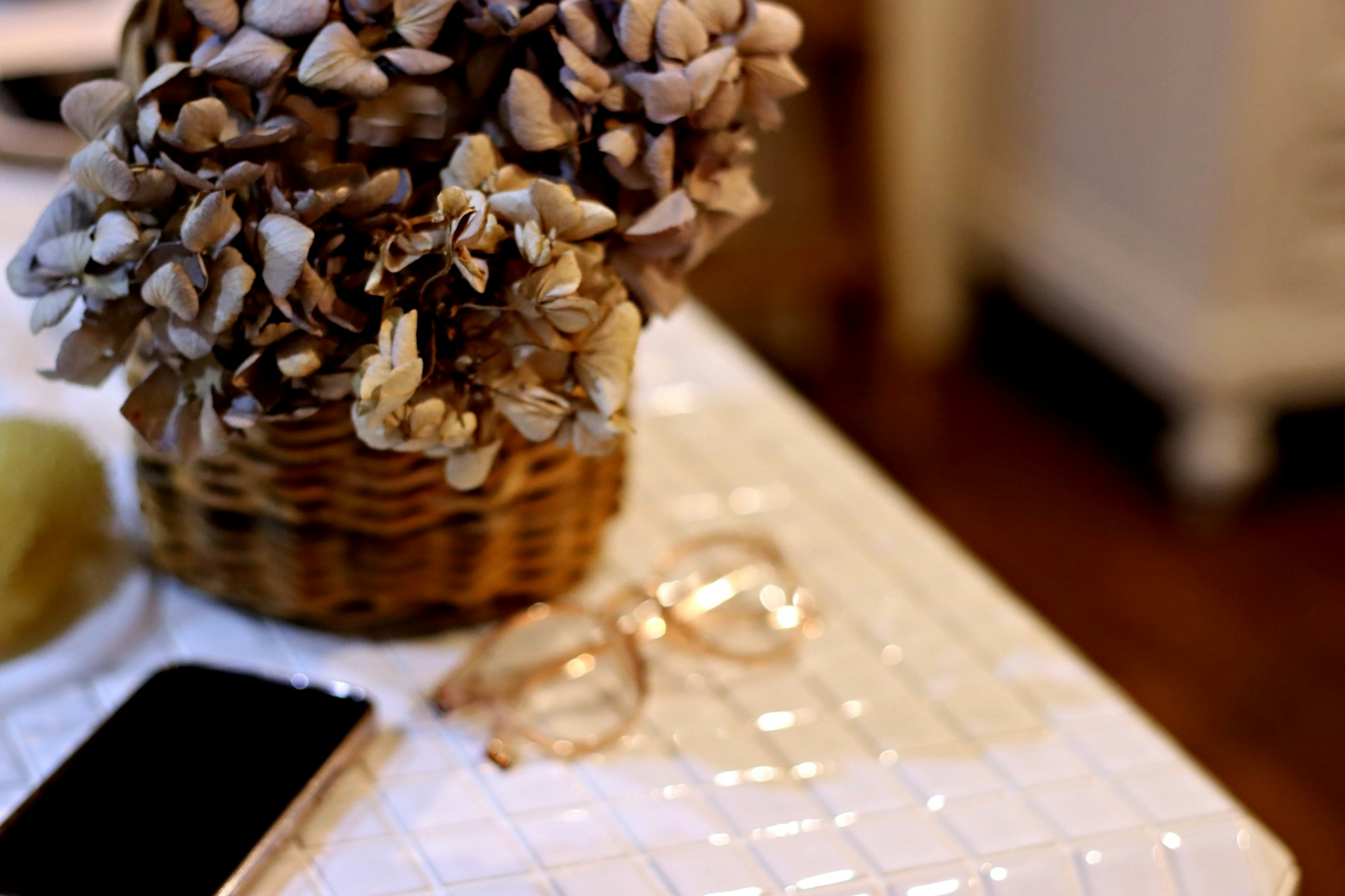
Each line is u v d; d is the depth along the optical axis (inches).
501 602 42.1
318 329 36.2
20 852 37.3
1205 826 39.0
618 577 43.4
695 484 45.8
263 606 41.7
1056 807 39.2
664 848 38.5
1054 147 99.0
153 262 35.9
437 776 39.5
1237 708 78.0
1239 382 87.1
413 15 36.2
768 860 38.4
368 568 40.4
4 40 57.9
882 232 96.7
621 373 37.2
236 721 39.3
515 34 36.4
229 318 35.7
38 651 41.0
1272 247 82.0
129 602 42.0
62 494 40.6
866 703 41.0
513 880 38.0
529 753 39.9
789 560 44.0
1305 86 75.3
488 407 37.1
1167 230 87.2
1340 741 75.5
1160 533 94.0
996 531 94.9
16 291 36.9
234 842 37.7
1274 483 97.7
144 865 37.3
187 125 35.6
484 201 35.7
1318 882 66.4
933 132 110.4
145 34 37.1
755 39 37.5
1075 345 115.3
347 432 38.5
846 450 47.2
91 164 35.6
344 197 35.8
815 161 94.2
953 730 40.5
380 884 37.8
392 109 36.5
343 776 39.3
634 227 37.2
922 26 104.4
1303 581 88.5
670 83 36.4
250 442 38.7
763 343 114.5
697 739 40.3
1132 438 105.3
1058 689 41.3
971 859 38.4
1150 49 83.7
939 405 111.6
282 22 36.0
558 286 36.0
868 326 100.9
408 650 41.7
